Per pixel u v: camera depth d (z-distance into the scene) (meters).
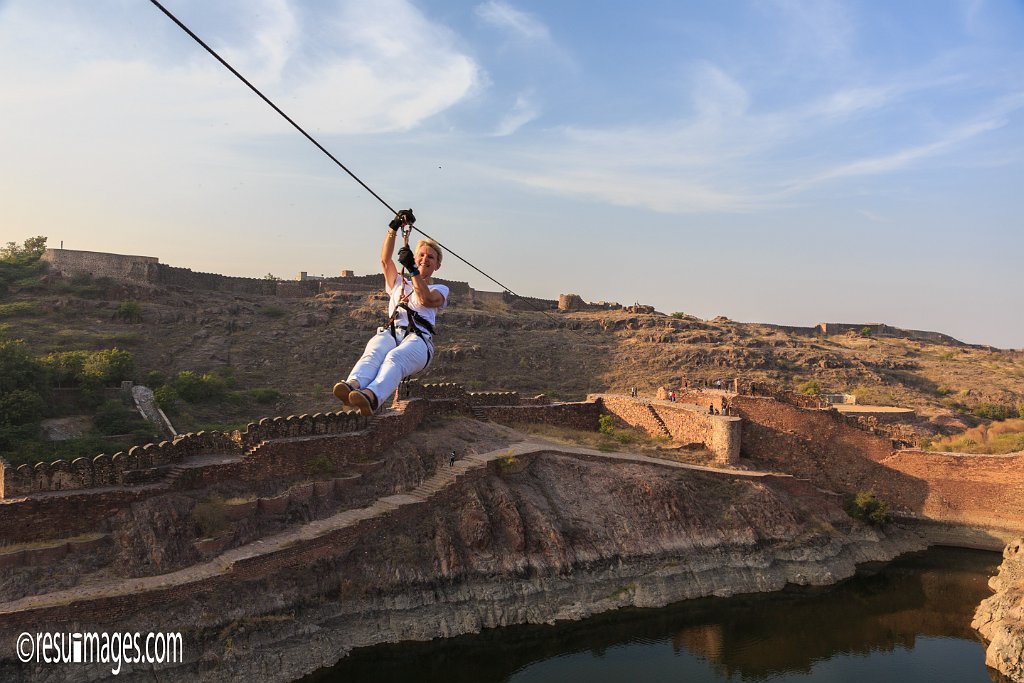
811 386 99.44
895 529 55.28
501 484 42.78
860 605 43.38
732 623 39.66
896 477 57.28
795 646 37.53
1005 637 36.16
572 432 58.41
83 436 58.59
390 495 40.47
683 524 45.12
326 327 102.25
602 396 64.38
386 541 37.16
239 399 76.38
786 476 52.97
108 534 32.22
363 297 114.38
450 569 37.09
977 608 42.44
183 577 30.98
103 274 99.69
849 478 57.88
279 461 38.44
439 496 40.19
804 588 44.69
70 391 66.06
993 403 107.50
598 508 44.38
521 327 121.62
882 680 34.31
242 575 32.06
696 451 56.31
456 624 35.19
